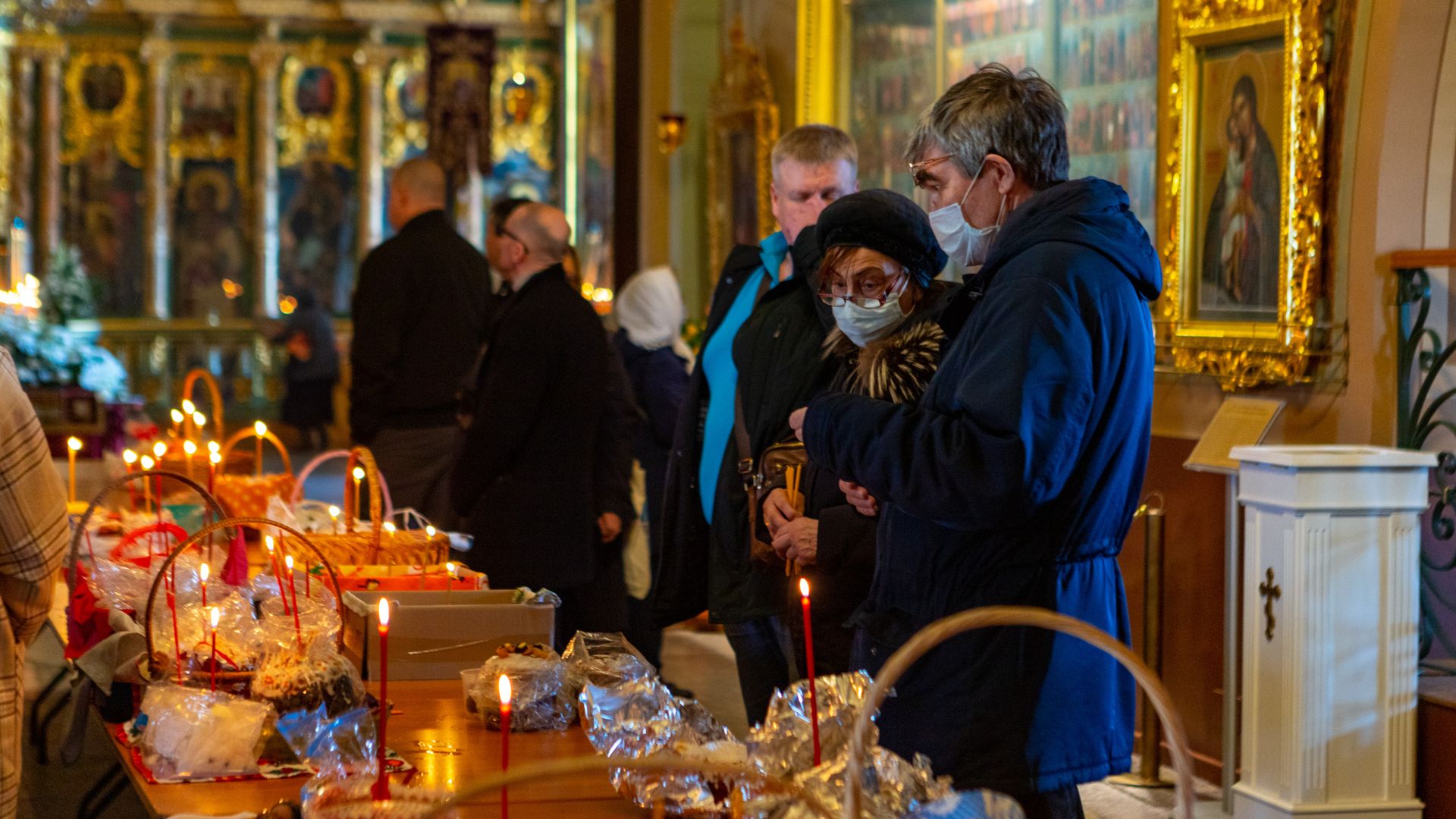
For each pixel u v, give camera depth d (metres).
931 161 2.14
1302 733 3.47
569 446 4.02
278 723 2.00
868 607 2.12
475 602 2.64
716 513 3.16
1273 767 3.55
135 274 17.09
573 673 2.28
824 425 2.05
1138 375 1.99
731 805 1.66
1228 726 3.91
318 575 2.80
